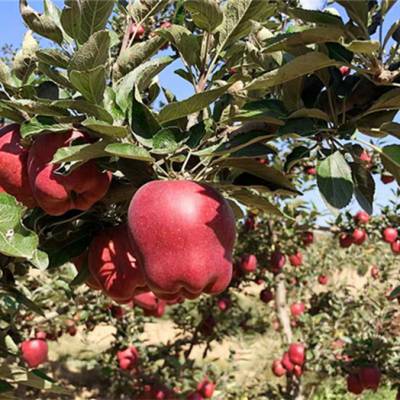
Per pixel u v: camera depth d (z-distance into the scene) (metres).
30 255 0.30
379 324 1.41
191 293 0.36
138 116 0.35
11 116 0.38
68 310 1.19
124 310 1.44
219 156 0.38
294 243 1.52
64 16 0.36
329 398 1.70
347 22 0.34
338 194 0.34
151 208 0.35
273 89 0.42
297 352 1.35
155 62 0.36
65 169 0.36
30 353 0.80
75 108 0.33
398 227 1.37
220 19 0.39
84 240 0.43
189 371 1.53
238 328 1.69
